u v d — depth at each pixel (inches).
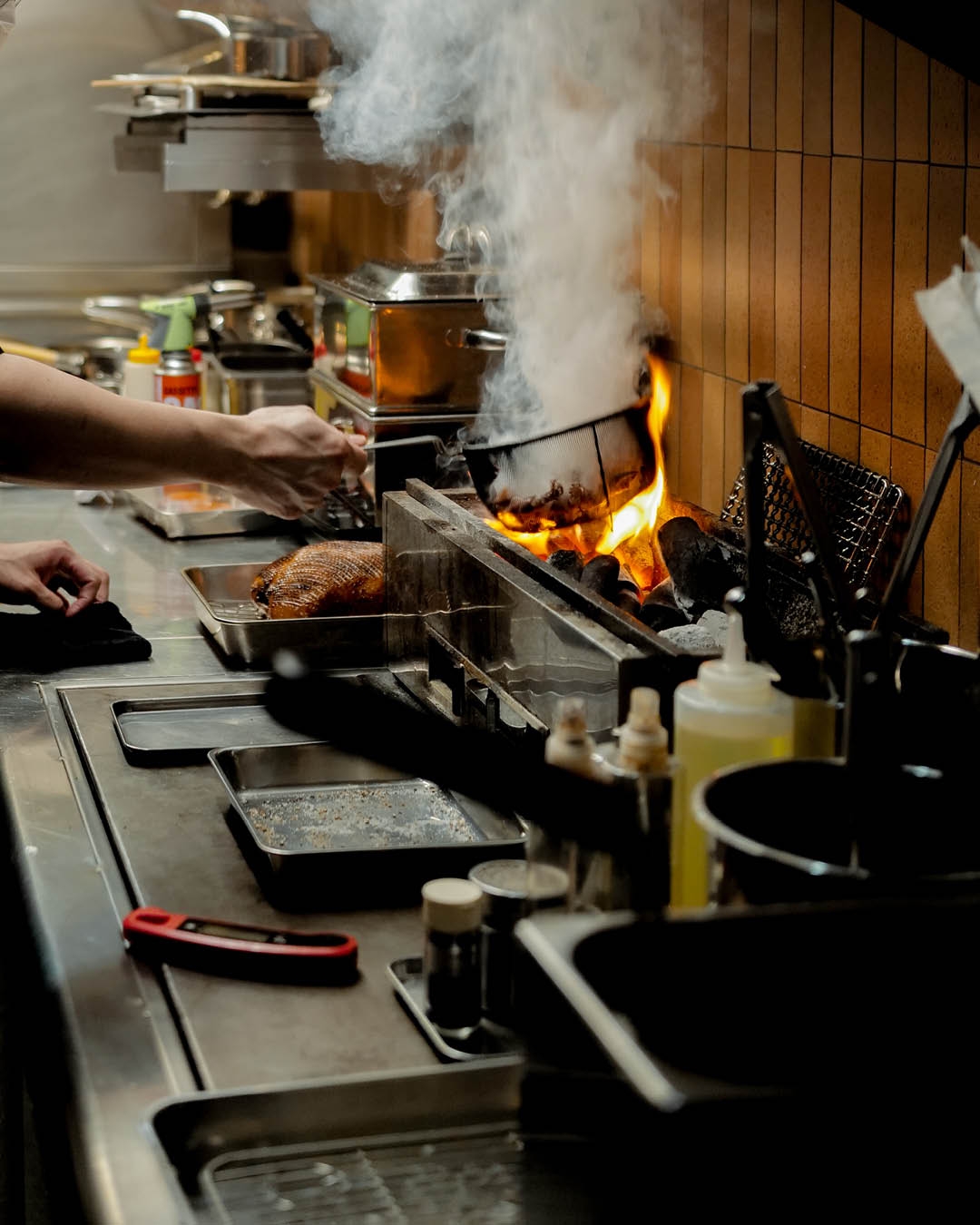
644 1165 25.2
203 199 165.8
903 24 52.2
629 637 48.4
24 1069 51.5
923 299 43.4
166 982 44.2
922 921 28.6
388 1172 35.4
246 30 122.0
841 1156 24.8
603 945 28.5
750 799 35.1
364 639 75.8
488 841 50.8
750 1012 28.2
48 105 160.1
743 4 75.0
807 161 70.1
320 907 49.4
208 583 86.7
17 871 52.6
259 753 61.1
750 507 43.3
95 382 131.6
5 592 76.8
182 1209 33.0
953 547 60.4
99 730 65.9
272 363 115.7
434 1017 41.3
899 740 39.6
